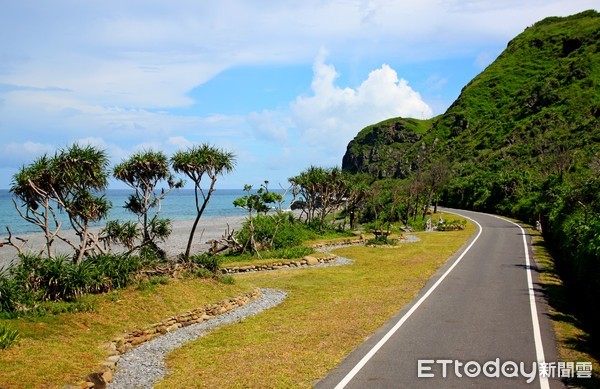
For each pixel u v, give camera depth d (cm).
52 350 991
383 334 1121
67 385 830
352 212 4631
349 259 2747
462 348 996
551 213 3156
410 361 921
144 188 1978
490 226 4356
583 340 1045
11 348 948
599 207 2195
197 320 1424
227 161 2045
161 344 1202
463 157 9388
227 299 1603
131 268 1551
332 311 1441
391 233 4006
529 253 2620
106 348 1091
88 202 1633
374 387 793
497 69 14450
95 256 1612
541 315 1272
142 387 897
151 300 1415
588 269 1345
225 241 3078
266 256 2769
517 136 8406
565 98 8725
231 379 881
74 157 1530
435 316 1283
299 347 1062
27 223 6128
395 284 1845
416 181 5503
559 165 4784
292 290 1902
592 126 6631
